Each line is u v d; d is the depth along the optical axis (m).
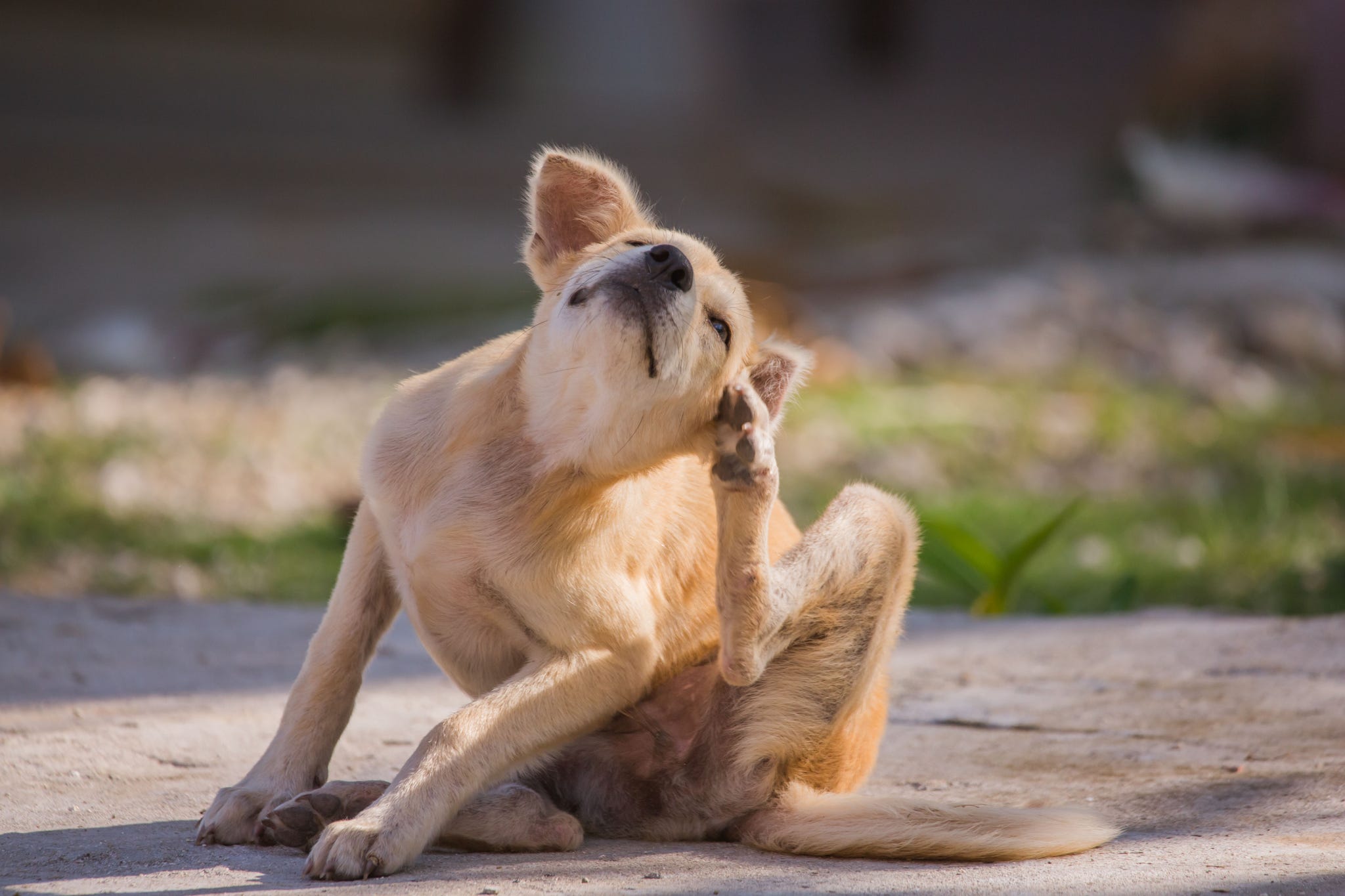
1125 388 53.56
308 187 83.38
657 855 12.97
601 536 13.79
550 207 15.85
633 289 13.71
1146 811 14.38
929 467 41.12
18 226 75.19
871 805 13.39
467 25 87.19
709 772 14.16
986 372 55.25
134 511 34.16
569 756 14.52
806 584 13.95
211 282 70.75
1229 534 32.97
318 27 84.62
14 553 29.70
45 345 58.50
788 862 12.74
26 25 78.06
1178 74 85.56
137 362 57.41
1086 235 75.81
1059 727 17.72
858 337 57.16
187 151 81.44
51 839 12.63
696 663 15.11
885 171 95.38
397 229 81.12
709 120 93.81
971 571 27.19
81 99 79.38
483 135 88.44
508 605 13.80
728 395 13.24
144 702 18.03
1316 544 31.62
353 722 17.59
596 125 91.25
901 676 20.44
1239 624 22.73
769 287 58.94
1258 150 81.75
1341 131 80.25
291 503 36.41
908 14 106.06
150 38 80.75
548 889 11.17
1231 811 14.22
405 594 14.33
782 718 14.16
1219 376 55.44
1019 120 103.00
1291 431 47.47
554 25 90.12
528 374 14.13
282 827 12.45
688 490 15.25
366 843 11.68
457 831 12.89
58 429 41.75
